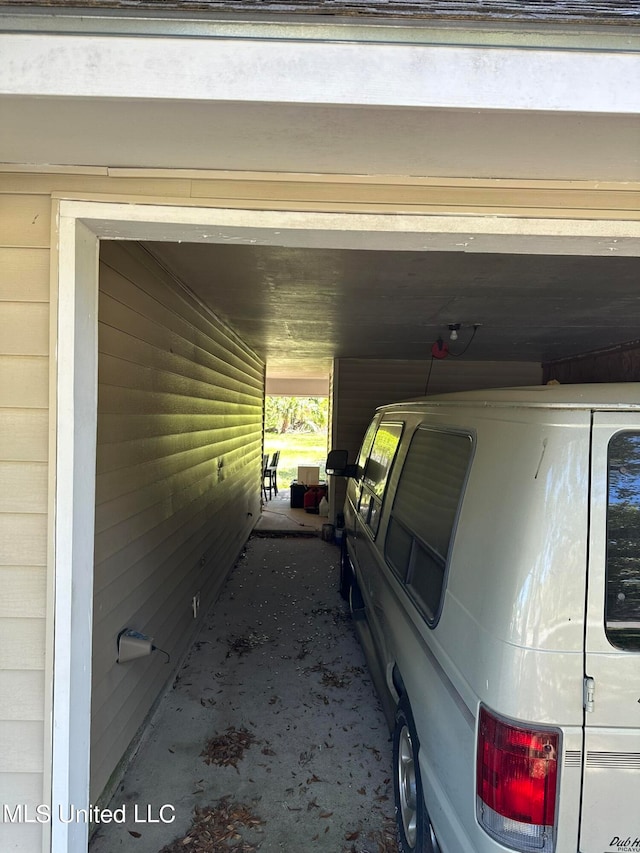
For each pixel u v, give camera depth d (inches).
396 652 100.3
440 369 346.3
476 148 58.3
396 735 100.1
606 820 55.4
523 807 55.3
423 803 81.4
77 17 48.2
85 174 67.1
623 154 59.2
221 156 62.5
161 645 139.3
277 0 47.6
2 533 69.0
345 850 94.3
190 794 107.6
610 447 59.4
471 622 65.5
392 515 123.6
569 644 56.1
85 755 73.4
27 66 48.4
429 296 160.2
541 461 60.2
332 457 213.9
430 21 47.9
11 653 69.2
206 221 67.5
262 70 48.4
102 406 97.2
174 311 145.3
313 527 379.6
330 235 70.2
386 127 53.6
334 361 347.9
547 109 48.8
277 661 169.2
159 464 134.0
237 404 283.4
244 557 301.7
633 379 248.7
